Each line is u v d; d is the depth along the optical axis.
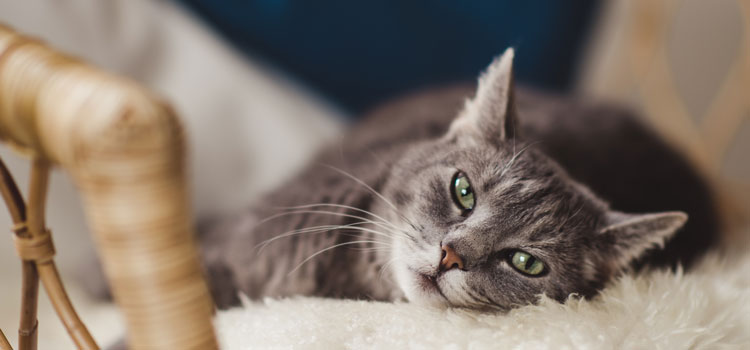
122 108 0.32
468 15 0.74
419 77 0.75
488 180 0.50
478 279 0.48
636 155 0.65
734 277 0.51
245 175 0.72
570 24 0.76
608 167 0.62
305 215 0.54
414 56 0.75
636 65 0.75
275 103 0.73
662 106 0.73
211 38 0.72
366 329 0.45
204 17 0.72
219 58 0.72
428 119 0.66
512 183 0.50
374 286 0.52
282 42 0.73
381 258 0.52
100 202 0.34
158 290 0.35
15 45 0.36
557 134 0.63
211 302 0.37
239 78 0.72
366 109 0.76
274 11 0.71
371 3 0.72
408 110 0.70
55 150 0.35
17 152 0.38
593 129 0.65
